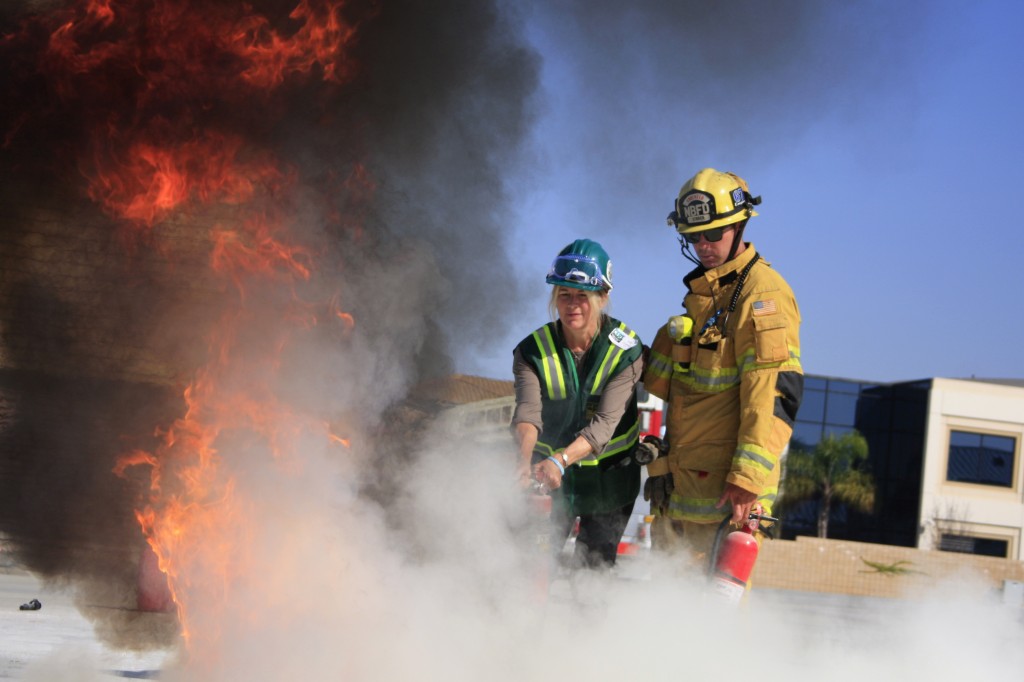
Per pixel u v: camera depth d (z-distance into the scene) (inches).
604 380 170.9
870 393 2022.6
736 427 163.0
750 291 159.3
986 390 1887.3
